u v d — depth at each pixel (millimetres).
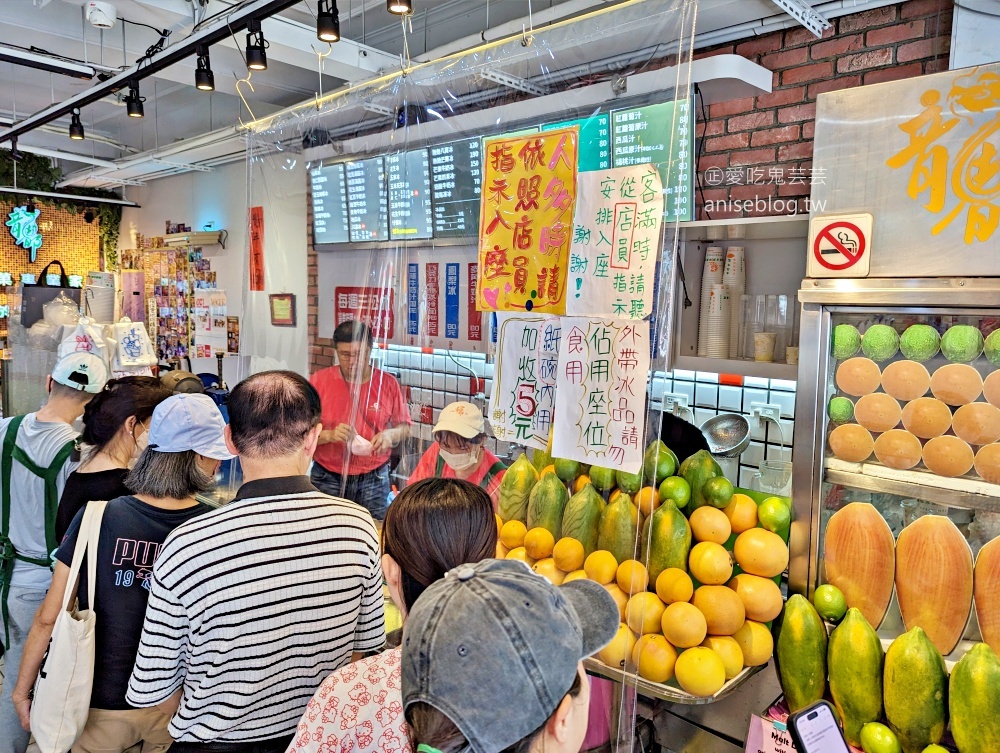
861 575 1540
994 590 1381
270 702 1214
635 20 1157
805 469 1624
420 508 1079
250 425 1287
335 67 3439
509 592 708
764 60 2744
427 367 1672
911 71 2402
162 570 1208
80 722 1440
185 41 2756
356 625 1350
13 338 4902
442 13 3473
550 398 1293
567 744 709
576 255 1225
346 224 1887
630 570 1135
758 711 1620
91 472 1914
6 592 2072
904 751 1379
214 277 5914
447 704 633
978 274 1420
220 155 4930
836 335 1576
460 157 1533
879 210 1542
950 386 1425
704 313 2666
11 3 3426
